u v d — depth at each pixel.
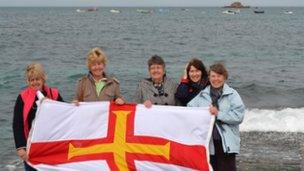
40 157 5.54
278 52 37.91
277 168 8.70
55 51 36.56
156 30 67.31
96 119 5.70
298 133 11.31
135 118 5.71
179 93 5.90
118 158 5.61
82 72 24.47
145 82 5.93
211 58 33.28
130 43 45.38
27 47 39.53
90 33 59.12
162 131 5.65
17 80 21.70
